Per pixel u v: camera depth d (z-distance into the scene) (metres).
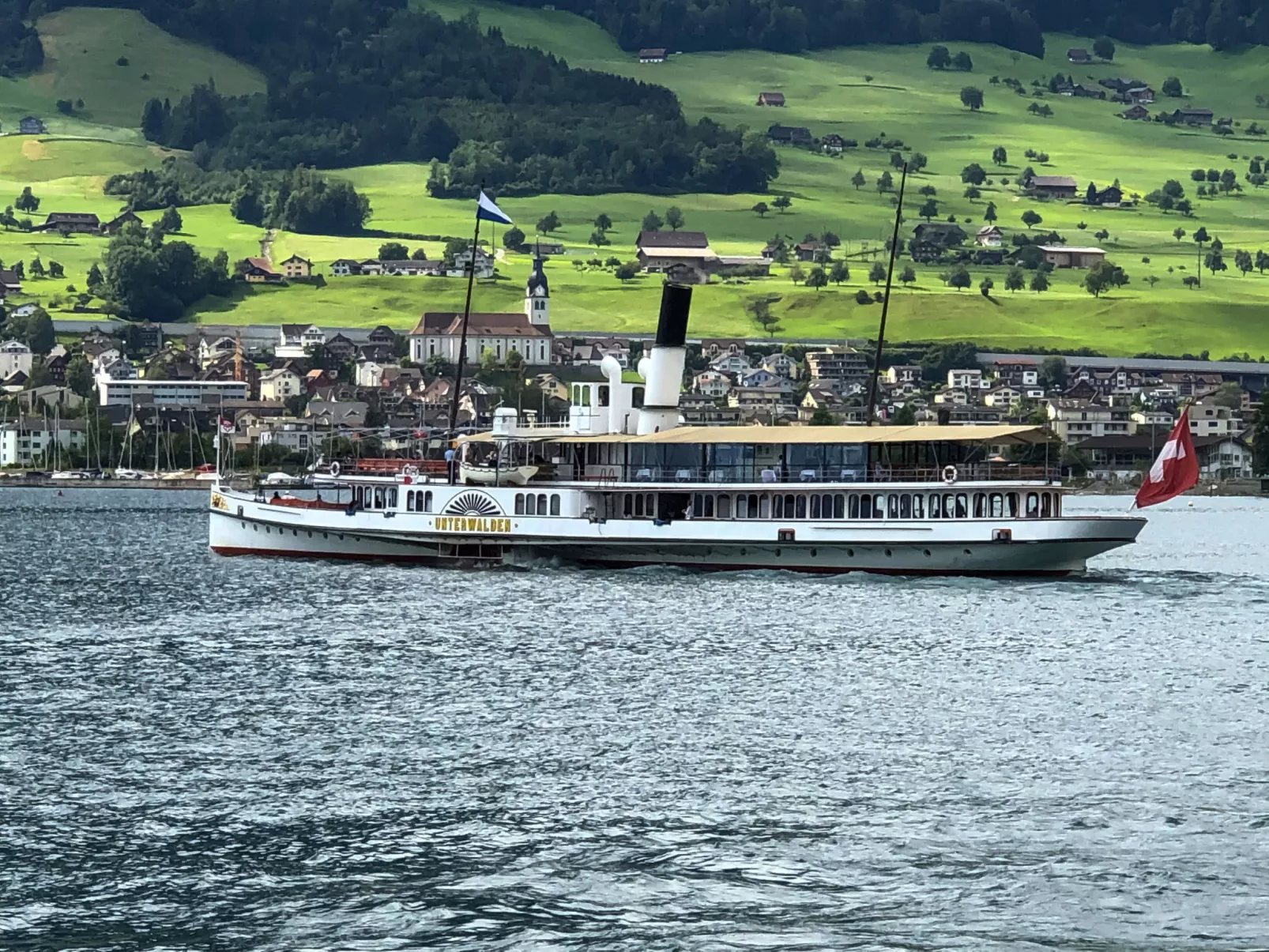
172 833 86.88
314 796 92.94
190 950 73.12
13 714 112.19
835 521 179.62
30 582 187.38
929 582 176.62
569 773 97.38
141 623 152.50
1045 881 79.94
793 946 73.31
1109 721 110.06
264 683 122.62
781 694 118.56
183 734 106.62
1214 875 80.56
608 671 126.94
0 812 90.12
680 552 185.75
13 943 73.88
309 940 74.12
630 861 82.88
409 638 142.00
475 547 193.00
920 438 177.88
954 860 82.75
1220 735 106.25
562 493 186.75
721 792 93.31
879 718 110.94
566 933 74.62
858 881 80.25
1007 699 117.00
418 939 74.25
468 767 98.50
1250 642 142.25
